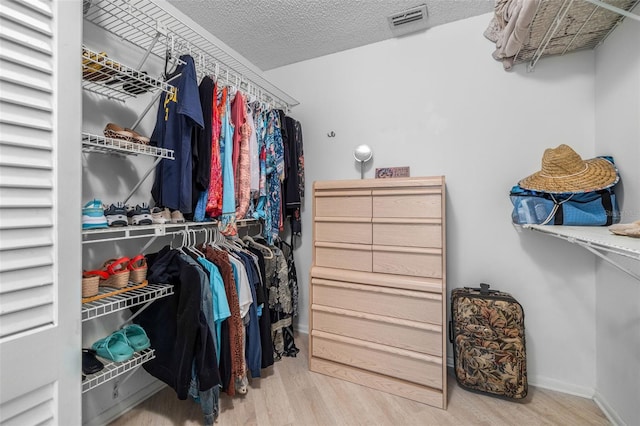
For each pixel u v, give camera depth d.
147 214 1.26
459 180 1.91
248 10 1.78
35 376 0.65
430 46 1.97
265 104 2.04
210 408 1.32
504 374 1.52
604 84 1.49
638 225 0.89
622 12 0.81
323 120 2.35
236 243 1.87
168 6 1.71
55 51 0.69
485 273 1.84
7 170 0.62
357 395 1.61
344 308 1.79
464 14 1.83
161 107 1.41
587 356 1.61
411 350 1.61
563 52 1.64
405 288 1.62
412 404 1.54
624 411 1.33
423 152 2.01
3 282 0.61
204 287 1.28
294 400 1.57
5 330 0.61
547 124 1.70
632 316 1.28
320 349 1.85
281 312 2.00
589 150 1.61
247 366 1.63
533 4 1.21
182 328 1.22
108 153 1.36
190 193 1.33
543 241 1.71
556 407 1.51
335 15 1.83
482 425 1.38
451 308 1.82
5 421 0.60
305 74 2.41
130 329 1.25
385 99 2.12
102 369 1.04
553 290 1.69
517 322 1.52
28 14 0.64
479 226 1.86
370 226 1.78
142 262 1.25
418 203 1.65
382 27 1.96
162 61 1.64
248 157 1.68
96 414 1.33
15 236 0.63
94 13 1.31
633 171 1.26
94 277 1.01
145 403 1.52
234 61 2.25
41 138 0.67
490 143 1.83
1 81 0.60
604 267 1.51
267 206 1.95
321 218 1.93
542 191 1.42
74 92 0.73
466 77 1.88
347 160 2.27
